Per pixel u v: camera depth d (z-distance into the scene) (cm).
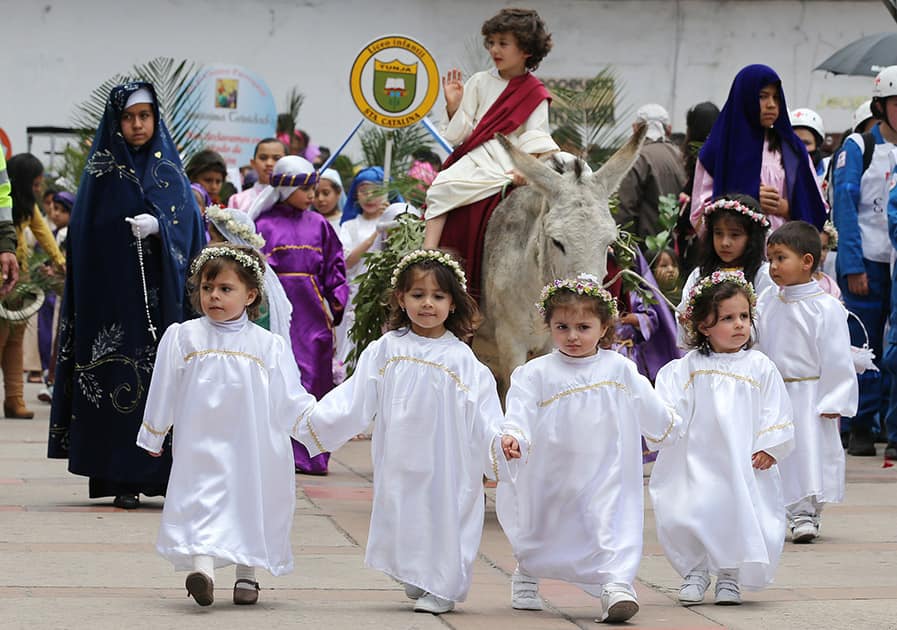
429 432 850
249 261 882
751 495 908
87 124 3275
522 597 861
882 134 1711
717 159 1356
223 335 877
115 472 1191
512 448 832
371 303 1282
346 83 3672
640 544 846
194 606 836
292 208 1573
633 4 3616
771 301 1156
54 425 1229
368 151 2694
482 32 1277
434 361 859
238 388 864
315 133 3681
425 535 841
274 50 3666
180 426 868
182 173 1246
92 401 1202
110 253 1209
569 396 858
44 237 1994
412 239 1266
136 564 959
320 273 1568
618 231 1228
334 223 2103
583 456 850
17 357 1961
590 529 841
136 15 3656
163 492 1203
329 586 914
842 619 841
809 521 1125
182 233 1222
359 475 1501
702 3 3616
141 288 1209
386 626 795
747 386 927
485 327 1212
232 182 2303
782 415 927
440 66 3650
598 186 1090
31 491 1296
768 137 1362
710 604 891
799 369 1137
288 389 876
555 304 864
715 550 888
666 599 906
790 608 875
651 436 869
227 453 859
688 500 904
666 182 1678
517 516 866
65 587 878
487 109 1269
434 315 859
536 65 1286
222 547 835
